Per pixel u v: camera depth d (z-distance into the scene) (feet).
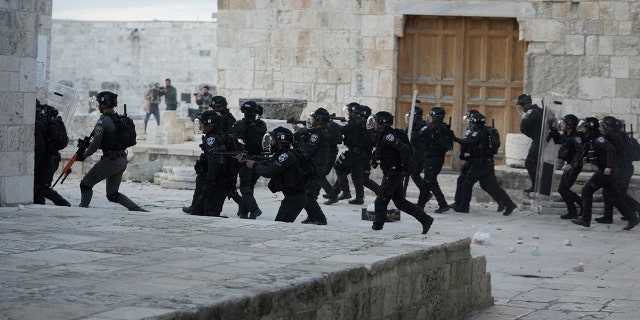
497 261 89.71
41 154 95.14
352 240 63.41
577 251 96.32
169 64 345.51
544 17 147.23
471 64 152.35
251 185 101.14
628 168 115.85
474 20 151.84
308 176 90.07
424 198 120.78
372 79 154.81
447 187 139.54
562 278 81.87
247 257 55.98
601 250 97.40
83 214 76.64
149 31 346.13
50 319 39.40
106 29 349.20
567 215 119.24
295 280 48.34
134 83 348.18
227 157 92.63
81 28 349.82
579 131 116.98
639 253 96.12
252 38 160.66
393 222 110.01
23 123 90.58
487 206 130.52
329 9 156.35
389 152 93.97
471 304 67.05
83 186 95.96
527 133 127.95
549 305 70.69
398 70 155.12
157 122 230.48
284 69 159.33
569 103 147.02
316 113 105.09
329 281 50.08
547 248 97.66
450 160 152.87
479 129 120.57
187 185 137.08
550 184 123.85
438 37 153.17
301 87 158.51
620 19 144.77
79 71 350.64
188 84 344.28
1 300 43.06
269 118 148.46
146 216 75.46
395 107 155.22
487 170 120.78
